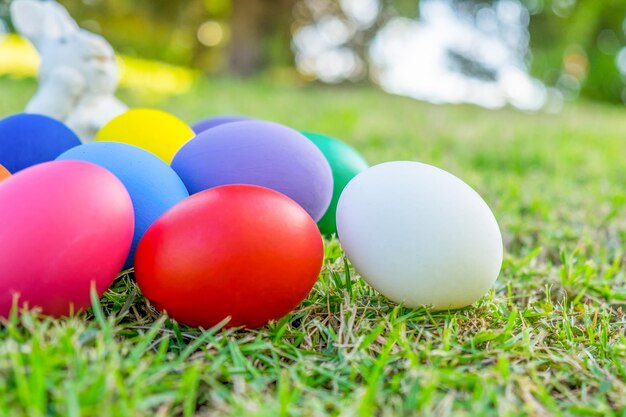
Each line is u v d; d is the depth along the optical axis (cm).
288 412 24
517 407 25
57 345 25
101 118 45
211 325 28
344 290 31
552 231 42
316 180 33
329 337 28
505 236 42
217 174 32
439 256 29
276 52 197
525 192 52
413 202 29
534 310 32
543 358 28
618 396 26
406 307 30
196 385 25
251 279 27
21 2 46
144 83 145
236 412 24
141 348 26
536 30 227
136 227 30
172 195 31
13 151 35
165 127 36
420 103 133
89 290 27
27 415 23
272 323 28
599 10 236
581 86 263
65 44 45
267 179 32
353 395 25
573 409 25
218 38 202
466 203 30
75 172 27
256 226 27
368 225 29
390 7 192
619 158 75
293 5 185
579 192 53
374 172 30
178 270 27
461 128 91
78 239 26
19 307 26
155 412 24
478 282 29
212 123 40
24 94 94
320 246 29
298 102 111
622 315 33
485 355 27
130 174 30
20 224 26
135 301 30
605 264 38
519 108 149
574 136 93
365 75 210
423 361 27
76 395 23
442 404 25
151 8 171
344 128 83
